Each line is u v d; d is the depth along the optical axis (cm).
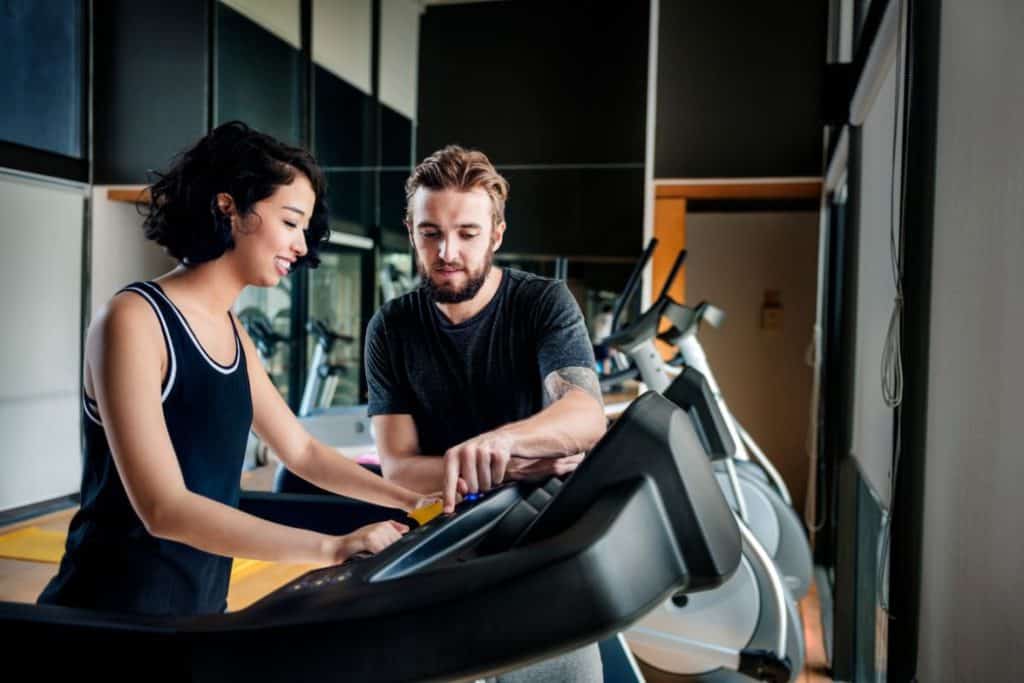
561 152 497
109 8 536
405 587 62
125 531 111
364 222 533
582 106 494
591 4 493
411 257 529
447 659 59
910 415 142
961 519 113
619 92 489
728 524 68
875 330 231
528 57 504
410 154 524
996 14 100
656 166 470
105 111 537
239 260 115
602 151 492
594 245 493
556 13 499
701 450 71
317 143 534
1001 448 94
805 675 319
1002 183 96
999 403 96
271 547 89
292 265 120
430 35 517
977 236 108
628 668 192
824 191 438
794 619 276
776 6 452
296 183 115
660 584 63
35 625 68
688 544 65
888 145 200
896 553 143
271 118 533
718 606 279
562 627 59
